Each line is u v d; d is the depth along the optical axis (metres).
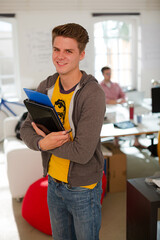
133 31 6.47
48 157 1.51
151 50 6.57
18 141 3.43
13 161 3.07
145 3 6.29
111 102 4.89
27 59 5.77
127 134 3.17
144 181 2.17
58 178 1.46
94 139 1.30
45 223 2.56
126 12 6.21
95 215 1.50
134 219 2.13
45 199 2.57
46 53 5.83
